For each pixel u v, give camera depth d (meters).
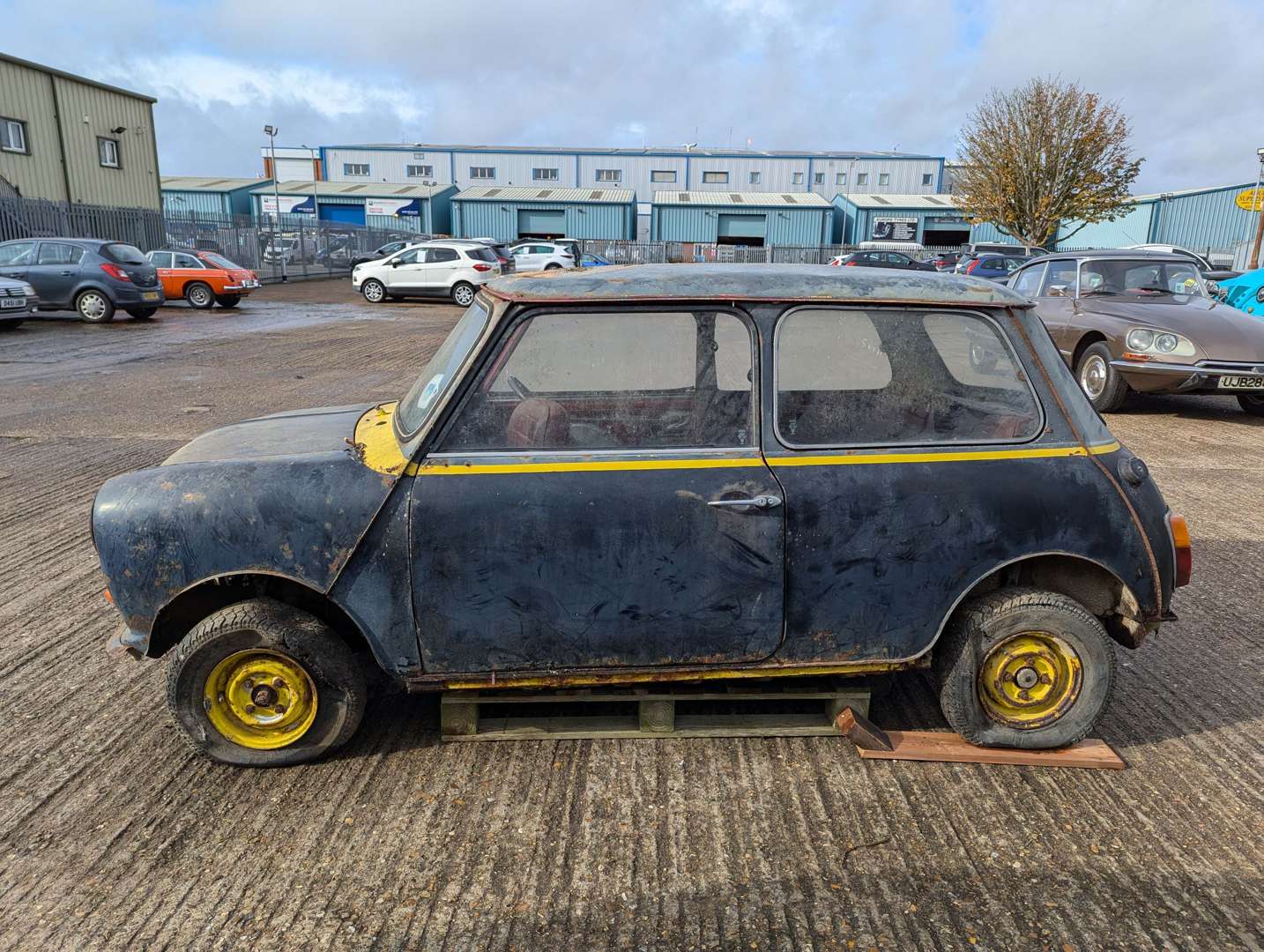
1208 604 4.46
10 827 2.72
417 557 2.73
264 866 2.56
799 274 2.92
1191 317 8.56
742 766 3.04
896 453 2.82
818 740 3.20
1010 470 2.85
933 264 31.77
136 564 2.74
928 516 2.81
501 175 62.72
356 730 3.05
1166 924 2.36
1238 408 9.73
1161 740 3.24
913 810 2.82
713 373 2.80
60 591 4.54
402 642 2.80
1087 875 2.54
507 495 2.72
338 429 3.28
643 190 62.94
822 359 2.84
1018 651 2.99
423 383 3.12
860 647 2.91
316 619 2.91
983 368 2.90
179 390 10.43
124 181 30.02
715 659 2.88
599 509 2.73
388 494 2.72
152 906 2.41
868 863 2.59
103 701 3.49
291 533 2.72
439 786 2.92
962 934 2.32
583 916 2.38
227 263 22.03
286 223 35.97
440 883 2.49
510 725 3.15
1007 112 34.53
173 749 3.15
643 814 2.79
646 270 2.97
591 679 2.88
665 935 2.32
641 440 2.79
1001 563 2.87
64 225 23.12
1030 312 2.96
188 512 2.72
